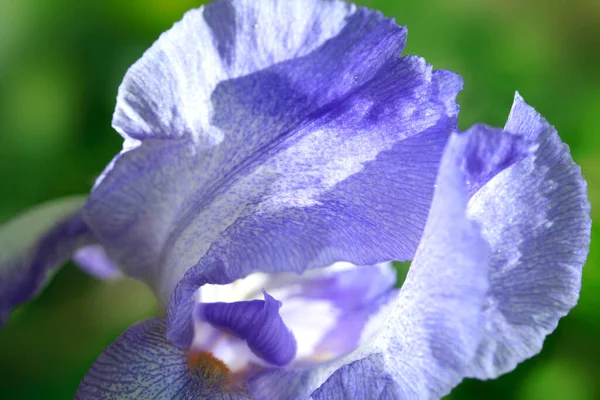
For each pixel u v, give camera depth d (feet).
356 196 0.80
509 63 1.38
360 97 0.80
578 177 0.79
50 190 1.23
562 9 1.47
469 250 0.73
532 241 0.78
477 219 0.79
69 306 1.22
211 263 0.79
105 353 0.83
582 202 0.79
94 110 1.26
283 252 0.78
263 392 0.81
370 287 0.86
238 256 0.78
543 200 0.79
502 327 0.76
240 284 0.84
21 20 1.27
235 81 0.81
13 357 1.19
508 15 1.42
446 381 0.74
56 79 1.27
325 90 0.81
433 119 0.79
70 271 1.23
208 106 0.82
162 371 0.82
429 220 0.75
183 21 0.81
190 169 0.83
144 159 0.83
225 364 0.83
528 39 1.41
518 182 0.79
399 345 0.76
